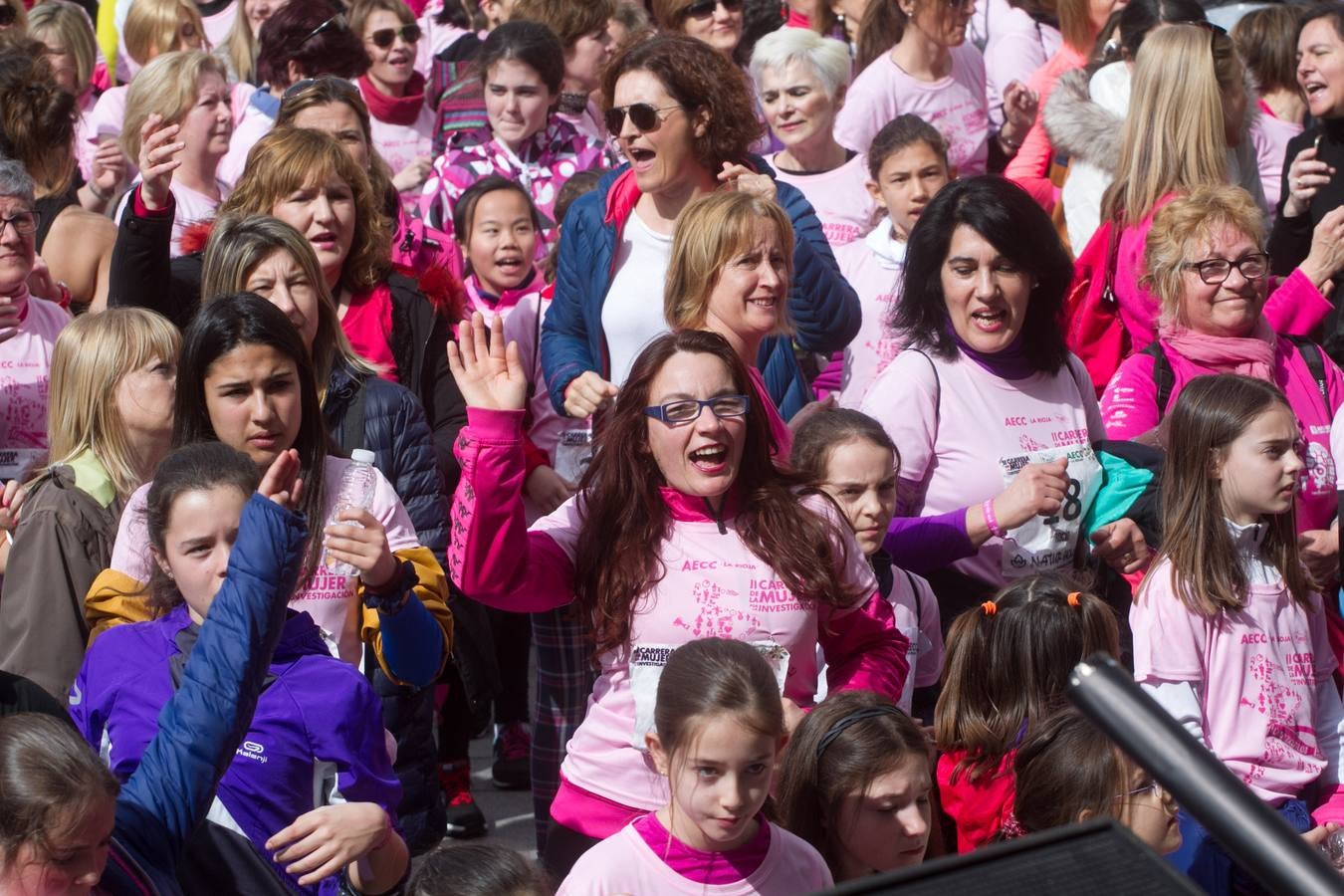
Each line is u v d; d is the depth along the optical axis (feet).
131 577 17.06
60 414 19.22
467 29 47.19
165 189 23.15
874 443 18.85
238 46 42.70
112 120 37.70
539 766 19.83
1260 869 4.60
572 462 25.38
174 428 17.53
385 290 23.89
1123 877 4.64
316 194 23.11
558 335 23.49
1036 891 4.59
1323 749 19.43
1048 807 15.58
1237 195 23.39
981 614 17.21
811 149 31.17
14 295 23.66
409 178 34.91
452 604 21.22
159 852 12.12
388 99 38.37
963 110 34.63
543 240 33.24
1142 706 4.80
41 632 17.89
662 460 15.93
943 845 17.37
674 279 20.40
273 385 17.21
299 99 27.58
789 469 17.25
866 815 15.07
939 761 17.40
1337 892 4.54
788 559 15.94
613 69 23.20
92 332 19.21
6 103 28.45
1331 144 30.30
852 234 30.35
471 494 15.48
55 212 28.07
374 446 20.44
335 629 17.44
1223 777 4.69
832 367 27.73
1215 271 22.90
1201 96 25.90
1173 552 18.90
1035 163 33.94
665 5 39.47
